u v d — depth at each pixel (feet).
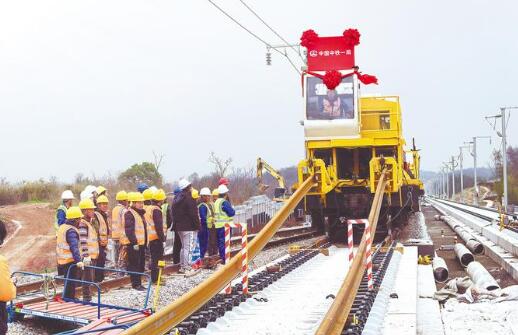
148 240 52.95
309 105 77.20
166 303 45.83
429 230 124.98
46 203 143.95
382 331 35.22
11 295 25.45
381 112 81.76
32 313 37.76
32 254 88.48
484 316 39.65
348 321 34.86
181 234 59.57
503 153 217.15
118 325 34.22
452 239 101.96
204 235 64.80
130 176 149.38
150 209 53.26
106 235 49.65
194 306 37.04
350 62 77.41
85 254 43.37
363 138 77.00
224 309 40.11
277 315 40.16
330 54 77.77
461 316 39.96
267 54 98.12
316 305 42.91
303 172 76.84
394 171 74.69
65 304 40.09
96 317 36.29
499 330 36.32
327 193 77.46
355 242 82.38
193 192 65.46
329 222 82.84
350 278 40.09
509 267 63.62
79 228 43.73
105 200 49.67
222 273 42.93
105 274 59.57
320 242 77.87
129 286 52.60
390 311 39.65
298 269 59.16
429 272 58.65
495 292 46.24
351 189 78.07
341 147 77.46
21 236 104.47
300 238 98.17
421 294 48.06
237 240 88.38
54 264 80.89
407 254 66.39
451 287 50.72
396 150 78.89
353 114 76.43
